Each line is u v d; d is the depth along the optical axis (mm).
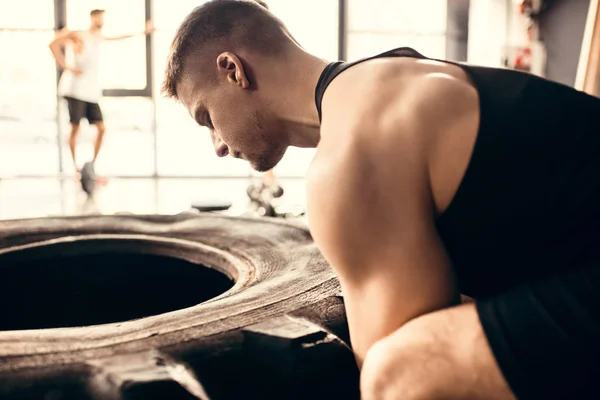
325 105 812
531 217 721
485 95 747
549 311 654
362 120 732
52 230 1454
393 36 6590
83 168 5605
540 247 733
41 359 704
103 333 794
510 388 644
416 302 694
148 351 731
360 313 732
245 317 847
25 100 6832
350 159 711
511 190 716
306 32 6535
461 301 790
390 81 766
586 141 731
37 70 6672
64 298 1389
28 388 656
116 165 6516
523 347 644
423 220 704
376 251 706
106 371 677
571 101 754
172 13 6348
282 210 4262
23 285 1334
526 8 6277
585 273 675
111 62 6375
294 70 899
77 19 6277
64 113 6375
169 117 7035
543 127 727
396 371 674
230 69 904
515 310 664
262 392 742
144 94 6422
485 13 6527
